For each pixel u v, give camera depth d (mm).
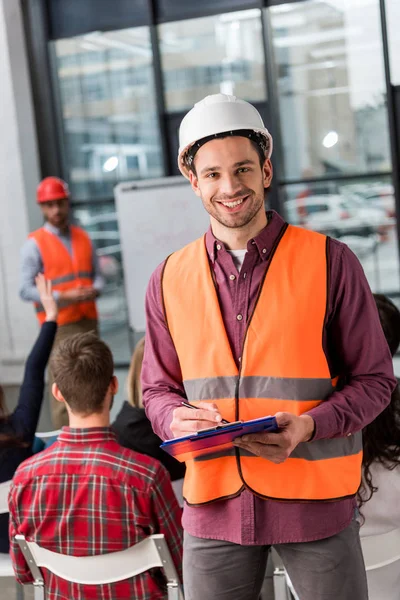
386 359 1592
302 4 7086
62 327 5105
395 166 7059
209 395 1569
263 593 2900
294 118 7277
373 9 6926
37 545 1990
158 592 2002
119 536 1917
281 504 1532
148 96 7590
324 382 1531
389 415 2021
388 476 2061
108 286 7895
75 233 5473
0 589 3312
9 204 7680
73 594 2014
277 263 1568
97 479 1904
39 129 7742
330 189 7297
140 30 7477
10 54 7535
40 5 7586
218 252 1611
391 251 7223
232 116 1519
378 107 7066
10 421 2469
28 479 1946
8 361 7762
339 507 1550
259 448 1402
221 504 1570
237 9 7242
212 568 1579
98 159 7793
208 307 1598
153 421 1627
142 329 6523
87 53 7645
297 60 7191
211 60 7406
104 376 1947
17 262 7684
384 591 2139
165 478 1922
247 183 1526
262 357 1538
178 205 6297
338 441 1550
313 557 1538
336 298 1545
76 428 1947
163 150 7609
